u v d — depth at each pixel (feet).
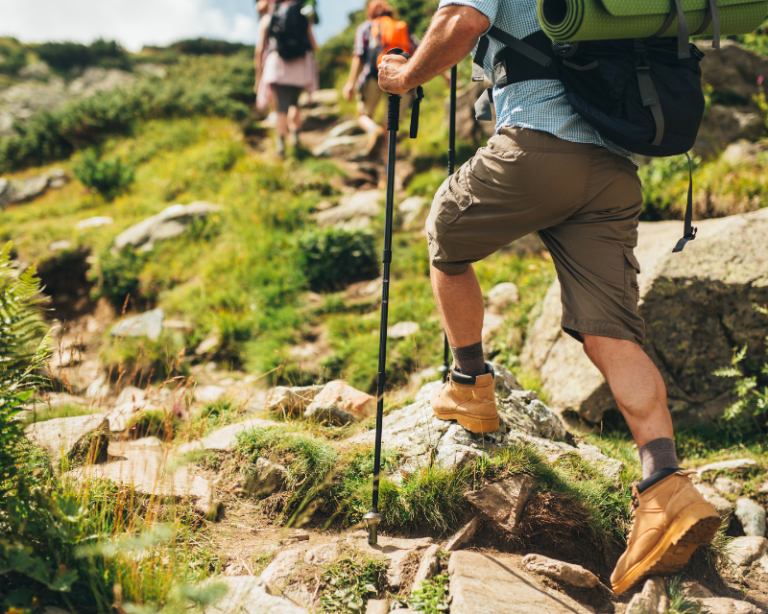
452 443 7.03
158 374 14.46
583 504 6.36
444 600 5.21
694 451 9.61
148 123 33.06
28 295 5.47
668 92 5.07
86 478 6.21
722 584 6.21
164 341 15.20
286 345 14.98
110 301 19.04
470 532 6.26
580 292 5.35
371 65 21.29
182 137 30.66
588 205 5.40
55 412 8.63
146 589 4.76
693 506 4.64
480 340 6.65
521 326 13.37
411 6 37.93
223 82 40.63
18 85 66.49
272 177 23.63
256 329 15.92
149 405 10.25
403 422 7.99
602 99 5.11
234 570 5.77
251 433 7.75
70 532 4.88
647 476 4.91
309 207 21.58
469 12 5.21
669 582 5.76
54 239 22.47
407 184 22.72
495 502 6.41
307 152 27.09
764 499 8.02
